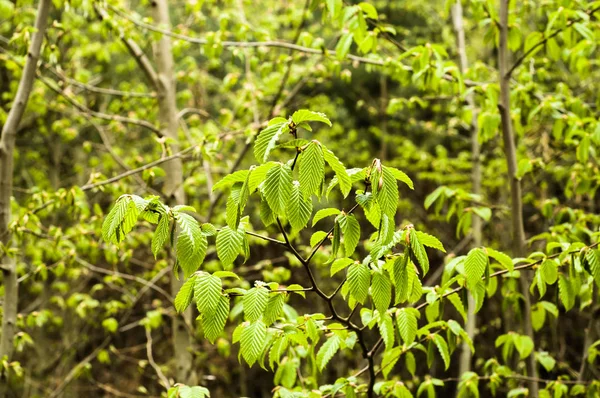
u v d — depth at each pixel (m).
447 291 2.21
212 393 9.34
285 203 1.45
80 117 5.24
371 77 8.78
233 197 1.56
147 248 6.62
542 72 4.05
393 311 2.14
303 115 1.45
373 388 2.43
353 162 7.79
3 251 3.03
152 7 4.45
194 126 4.99
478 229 5.00
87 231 4.09
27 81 3.19
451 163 6.72
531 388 3.08
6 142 3.18
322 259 4.56
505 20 3.26
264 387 9.59
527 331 3.03
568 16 3.19
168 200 4.15
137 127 7.15
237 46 4.03
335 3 2.94
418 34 7.32
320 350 2.28
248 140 3.73
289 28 7.00
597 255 1.96
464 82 3.41
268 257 8.59
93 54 6.05
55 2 3.50
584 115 3.61
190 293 1.70
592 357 3.19
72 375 5.02
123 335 8.84
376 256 1.66
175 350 4.19
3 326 3.22
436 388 8.28
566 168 5.12
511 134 3.22
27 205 3.77
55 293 7.68
